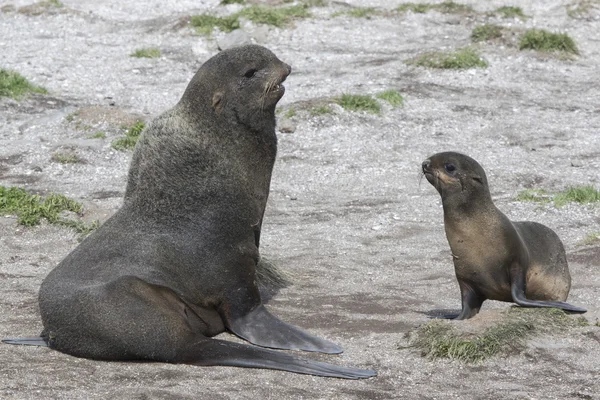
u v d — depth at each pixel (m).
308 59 50.91
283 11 58.06
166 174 19.75
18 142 37.75
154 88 46.09
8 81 43.66
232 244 19.72
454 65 48.09
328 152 37.34
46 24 59.03
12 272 24.52
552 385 17.00
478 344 18.16
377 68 48.62
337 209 31.41
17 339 19.05
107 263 18.95
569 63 50.34
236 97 20.02
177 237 19.36
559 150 38.00
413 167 35.78
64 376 17.00
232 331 19.55
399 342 19.03
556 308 19.55
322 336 19.66
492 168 35.56
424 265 25.94
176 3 64.62
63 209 29.52
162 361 17.92
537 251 20.88
